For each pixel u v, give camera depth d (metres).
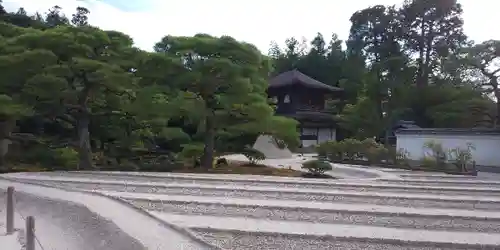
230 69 22.25
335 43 72.12
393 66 48.78
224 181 19.38
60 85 20.48
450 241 9.34
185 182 18.88
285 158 36.91
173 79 23.83
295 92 49.66
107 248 8.35
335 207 12.98
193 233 8.98
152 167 24.45
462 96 44.22
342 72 65.38
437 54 56.91
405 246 9.12
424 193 17.05
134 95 23.64
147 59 23.44
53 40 21.45
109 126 25.33
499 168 30.14
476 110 42.88
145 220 10.10
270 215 11.98
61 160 22.42
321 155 37.75
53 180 17.98
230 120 24.17
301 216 11.89
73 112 23.61
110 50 23.56
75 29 23.16
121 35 24.89
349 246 9.07
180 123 28.28
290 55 74.75
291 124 24.48
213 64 22.16
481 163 31.59
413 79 53.28
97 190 15.86
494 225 11.22
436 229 10.77
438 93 46.81
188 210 12.50
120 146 25.42
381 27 61.28
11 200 9.76
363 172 26.06
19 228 10.03
